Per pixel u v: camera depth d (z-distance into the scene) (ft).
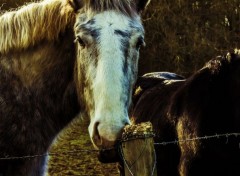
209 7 41.27
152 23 41.50
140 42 9.36
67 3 9.93
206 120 12.30
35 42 10.18
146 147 7.91
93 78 8.98
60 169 22.50
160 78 16.98
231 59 12.44
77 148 26.63
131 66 9.15
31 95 10.05
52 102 10.25
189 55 40.98
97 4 9.33
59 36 10.16
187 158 12.62
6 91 9.94
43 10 10.21
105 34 8.98
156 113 14.76
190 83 13.53
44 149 10.34
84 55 9.21
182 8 41.42
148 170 7.93
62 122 10.54
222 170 11.96
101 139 8.48
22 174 9.97
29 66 10.13
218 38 40.75
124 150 8.02
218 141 11.91
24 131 9.93
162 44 41.52
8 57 10.18
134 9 9.70
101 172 22.29
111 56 8.85
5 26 10.21
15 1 36.86
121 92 8.76
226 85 12.22
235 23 40.70
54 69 10.16
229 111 11.98
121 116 8.61
